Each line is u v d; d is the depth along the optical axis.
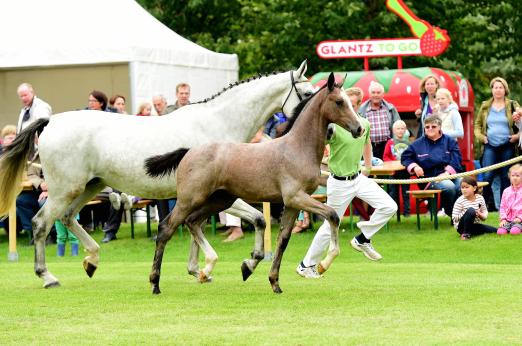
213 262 13.51
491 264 15.59
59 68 24.23
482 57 33.72
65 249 19.33
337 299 11.96
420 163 18.50
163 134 13.88
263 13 33.84
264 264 16.14
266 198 12.28
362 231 14.48
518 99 37.62
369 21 32.41
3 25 22.83
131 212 19.69
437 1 32.91
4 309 11.71
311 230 19.27
